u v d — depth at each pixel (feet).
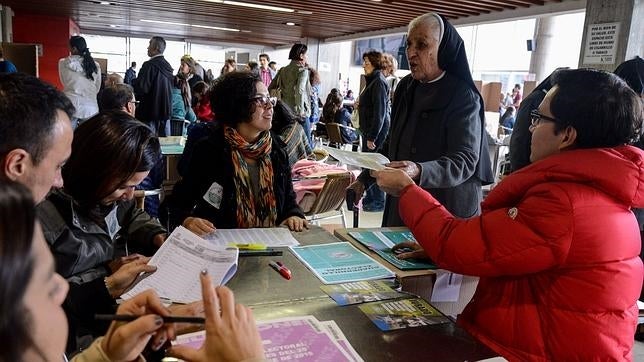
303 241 5.73
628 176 3.45
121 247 5.39
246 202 6.40
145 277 4.08
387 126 17.29
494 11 23.61
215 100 6.45
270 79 30.83
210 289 2.30
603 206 3.49
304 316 3.78
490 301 3.98
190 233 4.63
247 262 4.91
